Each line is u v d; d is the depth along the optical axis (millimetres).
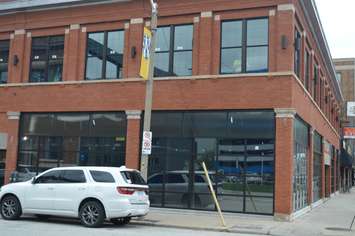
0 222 15242
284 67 18500
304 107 21625
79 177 15305
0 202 16250
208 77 19656
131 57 21250
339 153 45562
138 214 15008
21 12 23781
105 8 22047
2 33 24500
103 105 21562
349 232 15680
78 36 22516
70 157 22109
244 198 18703
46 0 22953
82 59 22359
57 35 23172
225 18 19812
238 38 19641
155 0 20969
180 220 16953
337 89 39969
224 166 19219
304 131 22391
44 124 22891
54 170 15805
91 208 14789
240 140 19062
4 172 23578
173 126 20203
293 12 18906
